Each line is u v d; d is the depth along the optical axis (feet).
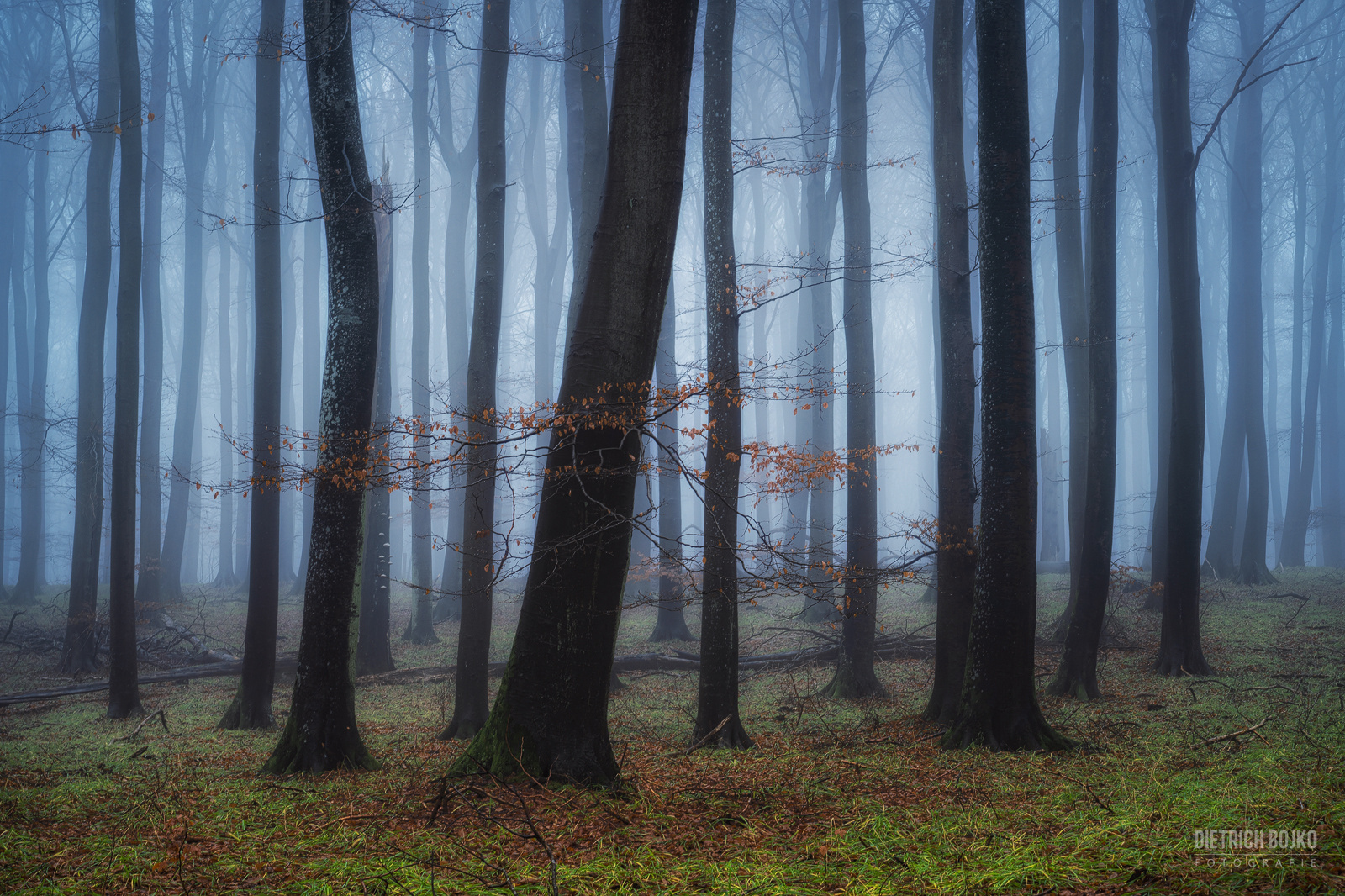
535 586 24.20
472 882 15.67
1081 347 55.88
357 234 30.78
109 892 16.20
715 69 35.40
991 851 16.56
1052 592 70.54
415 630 64.75
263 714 39.73
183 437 91.50
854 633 43.39
